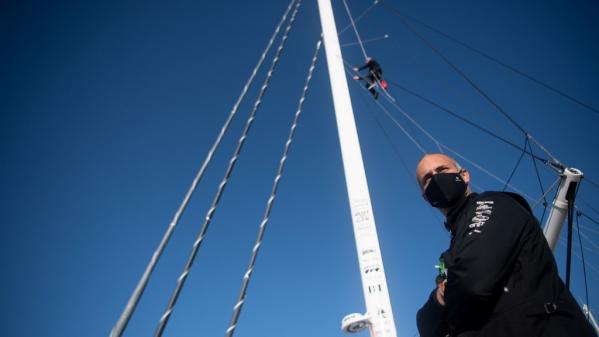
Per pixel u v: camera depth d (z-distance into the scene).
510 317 1.57
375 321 3.01
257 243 2.37
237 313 2.01
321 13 5.91
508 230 1.71
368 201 3.77
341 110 4.64
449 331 2.27
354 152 4.19
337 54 5.35
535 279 1.64
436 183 2.39
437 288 2.22
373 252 3.37
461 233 1.88
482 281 1.58
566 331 1.48
